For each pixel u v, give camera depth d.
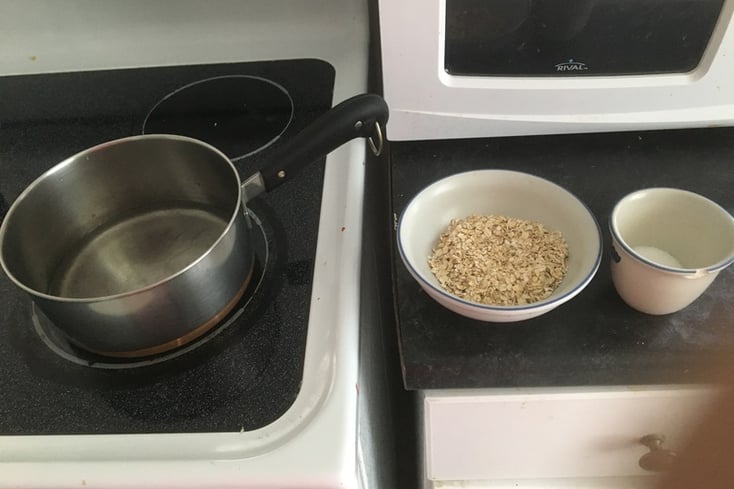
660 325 0.54
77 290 0.60
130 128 0.79
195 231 0.64
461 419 0.59
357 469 0.48
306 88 0.81
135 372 0.53
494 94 0.65
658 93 0.64
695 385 0.50
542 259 0.58
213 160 0.60
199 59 0.87
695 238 0.57
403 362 0.54
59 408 0.51
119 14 0.89
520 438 0.61
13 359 0.55
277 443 0.47
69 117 0.81
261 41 0.88
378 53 0.92
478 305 0.51
